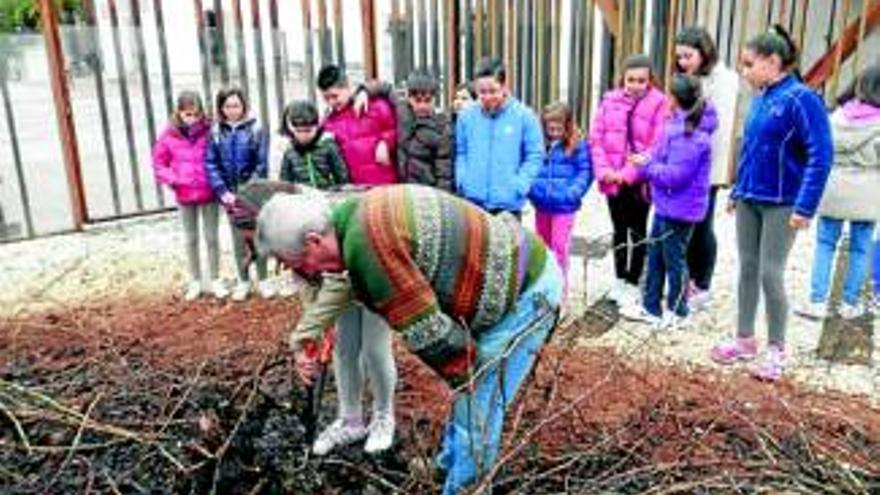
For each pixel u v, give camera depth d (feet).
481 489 7.34
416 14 21.95
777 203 11.14
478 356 7.59
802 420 10.09
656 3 22.50
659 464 8.68
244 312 14.89
